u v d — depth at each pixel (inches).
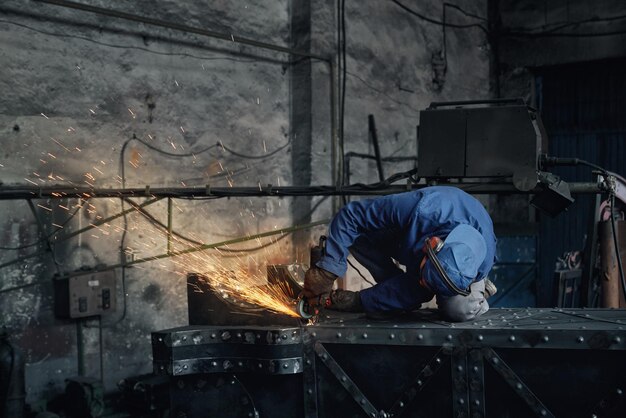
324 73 309.4
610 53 407.8
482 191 184.1
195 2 264.5
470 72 428.1
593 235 235.9
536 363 127.6
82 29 226.8
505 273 436.8
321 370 143.7
